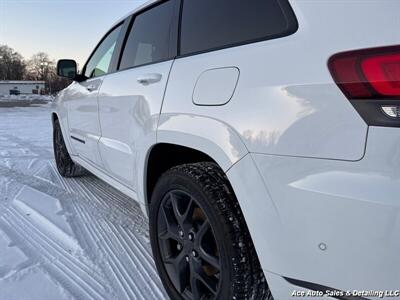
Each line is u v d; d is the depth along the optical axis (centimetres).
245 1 161
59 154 450
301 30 129
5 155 611
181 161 207
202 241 163
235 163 139
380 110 104
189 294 176
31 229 287
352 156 109
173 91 181
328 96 113
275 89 128
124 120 236
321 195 113
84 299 195
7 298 194
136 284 211
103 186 414
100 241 267
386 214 102
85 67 377
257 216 133
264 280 149
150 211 197
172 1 219
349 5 118
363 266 108
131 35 267
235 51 153
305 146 118
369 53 107
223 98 148
